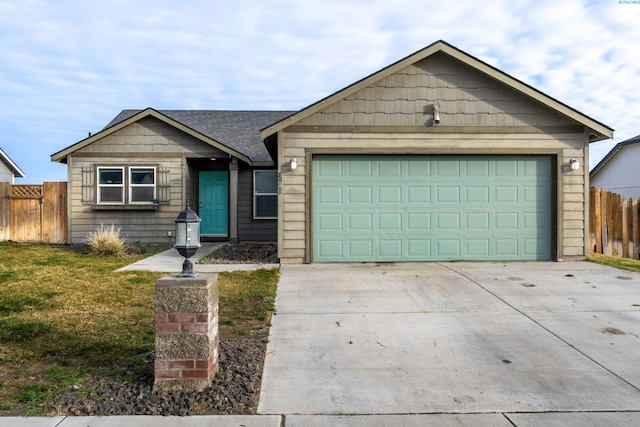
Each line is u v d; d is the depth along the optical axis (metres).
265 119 18.17
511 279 7.90
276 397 3.70
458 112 9.70
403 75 9.66
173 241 13.52
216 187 14.98
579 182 9.77
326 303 6.44
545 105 9.62
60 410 3.43
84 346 4.72
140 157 13.48
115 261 10.05
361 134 9.60
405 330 5.32
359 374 4.16
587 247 9.82
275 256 10.54
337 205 9.70
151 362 4.29
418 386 3.91
